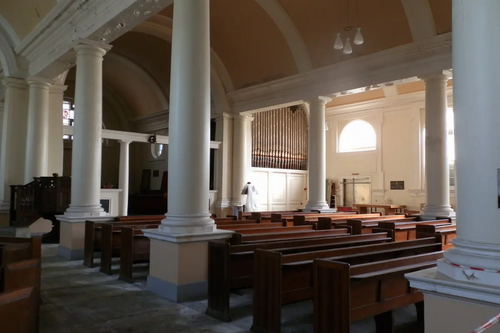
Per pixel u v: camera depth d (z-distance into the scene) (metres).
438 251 5.02
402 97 15.59
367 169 16.59
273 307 3.94
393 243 5.16
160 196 15.40
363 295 3.64
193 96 5.43
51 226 11.16
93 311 4.65
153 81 16.44
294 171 17.16
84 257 7.38
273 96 13.19
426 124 9.73
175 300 5.05
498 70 2.47
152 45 14.33
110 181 18.88
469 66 2.56
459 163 2.63
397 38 10.09
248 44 12.77
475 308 2.36
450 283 2.43
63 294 5.36
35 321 3.21
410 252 5.05
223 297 4.43
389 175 15.95
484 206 2.46
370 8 10.05
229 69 14.09
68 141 17.39
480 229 2.47
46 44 9.46
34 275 3.78
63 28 8.59
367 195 16.56
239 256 4.68
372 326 4.38
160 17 12.27
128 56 15.67
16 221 9.92
